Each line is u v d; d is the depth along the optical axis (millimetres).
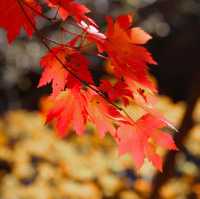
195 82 4613
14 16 1465
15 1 1448
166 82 13438
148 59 1504
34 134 5363
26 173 5180
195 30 12781
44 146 5145
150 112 1636
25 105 11383
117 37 1497
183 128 4535
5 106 11234
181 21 12453
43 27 6801
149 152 1668
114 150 5211
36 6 1498
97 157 5094
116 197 4852
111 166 5039
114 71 1558
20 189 4855
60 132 1696
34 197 4738
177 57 13258
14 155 5184
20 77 11297
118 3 9586
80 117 1664
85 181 4902
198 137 4910
